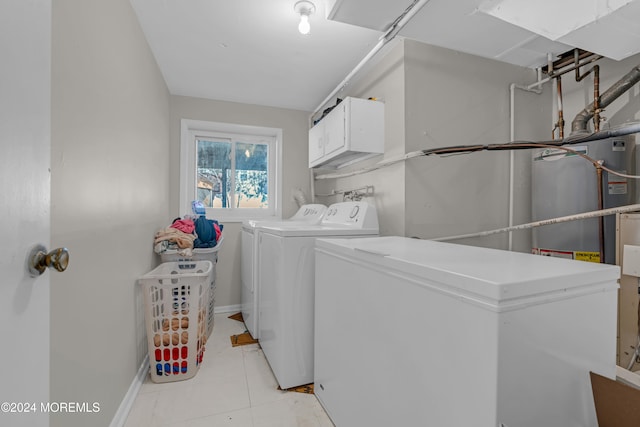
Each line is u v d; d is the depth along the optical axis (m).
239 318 2.64
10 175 0.49
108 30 1.19
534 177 1.73
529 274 0.68
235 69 2.17
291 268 1.56
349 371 1.14
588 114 1.52
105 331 1.16
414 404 0.81
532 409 0.65
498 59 1.71
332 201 2.78
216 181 2.94
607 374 0.77
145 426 1.29
